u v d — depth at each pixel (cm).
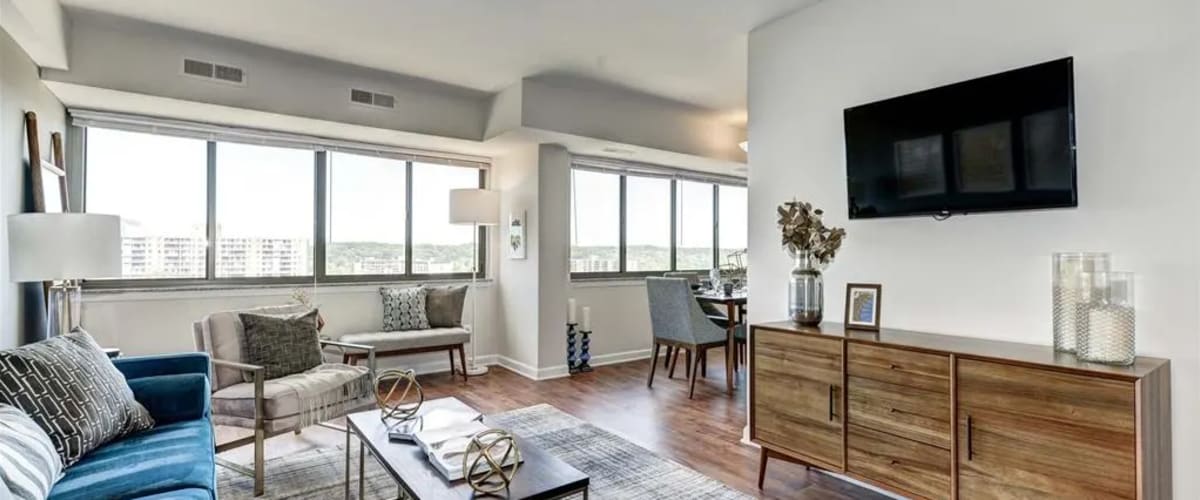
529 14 303
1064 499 174
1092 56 204
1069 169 200
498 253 545
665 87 436
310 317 332
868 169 260
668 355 520
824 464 239
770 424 260
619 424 357
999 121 217
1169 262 188
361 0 286
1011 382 186
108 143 379
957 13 240
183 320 396
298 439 326
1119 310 179
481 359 534
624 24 317
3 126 255
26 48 276
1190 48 184
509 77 411
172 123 387
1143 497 160
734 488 263
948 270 241
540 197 485
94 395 195
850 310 259
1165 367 182
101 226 251
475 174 542
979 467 194
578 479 173
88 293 364
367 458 295
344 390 292
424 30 326
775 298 308
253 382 282
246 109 361
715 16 304
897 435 216
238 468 268
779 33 309
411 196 507
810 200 293
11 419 161
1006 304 224
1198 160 183
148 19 309
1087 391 170
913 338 227
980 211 225
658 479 273
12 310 270
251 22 314
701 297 465
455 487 167
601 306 560
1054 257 202
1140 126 194
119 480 169
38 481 146
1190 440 183
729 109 502
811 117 292
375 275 487
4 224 258
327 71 391
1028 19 220
